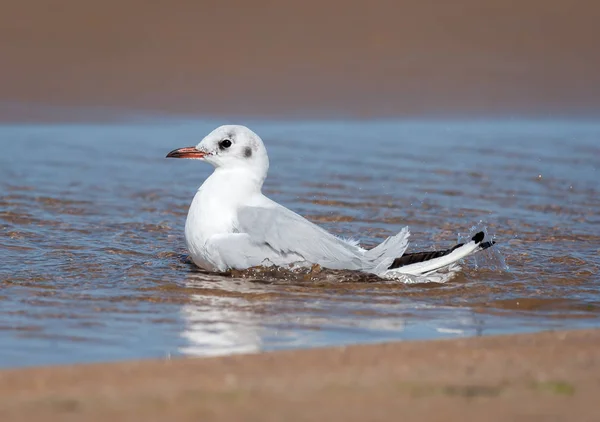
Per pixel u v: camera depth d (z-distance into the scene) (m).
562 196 17.09
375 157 20.23
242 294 10.70
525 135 23.39
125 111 24.91
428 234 14.29
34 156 19.53
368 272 11.41
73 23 30.22
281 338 8.87
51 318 9.49
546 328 9.48
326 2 33.62
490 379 7.02
